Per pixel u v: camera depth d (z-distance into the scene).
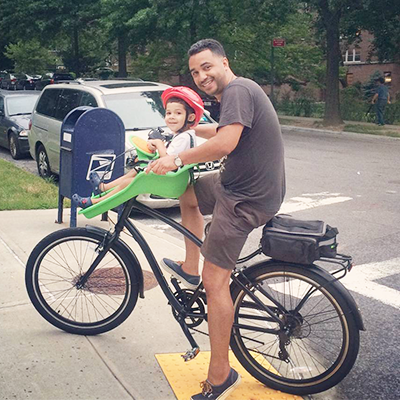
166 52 25.94
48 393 3.60
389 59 29.20
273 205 3.48
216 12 21.38
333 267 6.45
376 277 6.13
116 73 34.47
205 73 3.46
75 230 4.21
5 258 6.10
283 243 3.51
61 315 4.37
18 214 8.07
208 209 3.86
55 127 10.64
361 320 3.50
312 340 4.17
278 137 3.42
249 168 3.39
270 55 26.27
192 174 3.79
